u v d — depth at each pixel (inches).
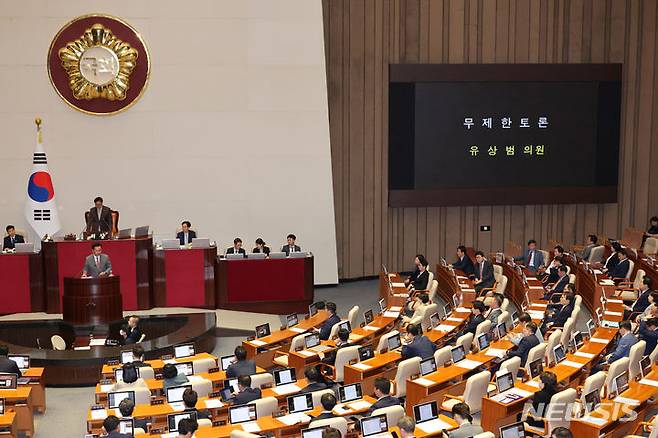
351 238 829.2
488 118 811.4
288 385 440.5
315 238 791.1
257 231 780.0
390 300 657.0
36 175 698.2
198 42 753.6
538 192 823.1
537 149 820.0
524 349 470.0
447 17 826.8
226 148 766.5
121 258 659.4
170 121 757.3
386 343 517.0
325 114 777.6
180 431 332.2
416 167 809.5
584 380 464.4
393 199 812.6
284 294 701.3
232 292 695.1
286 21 764.6
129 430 362.6
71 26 735.7
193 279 682.8
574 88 819.4
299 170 780.0
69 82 740.0
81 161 750.5
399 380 447.5
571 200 828.0
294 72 769.6
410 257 850.8
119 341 570.3
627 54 853.2
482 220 857.5
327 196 788.0
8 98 739.4
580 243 866.1
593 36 848.3
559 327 558.6
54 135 745.6
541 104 816.3
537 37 839.7
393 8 816.9
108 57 739.4
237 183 772.0
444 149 810.2
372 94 819.4
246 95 764.6
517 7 835.4
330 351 502.9
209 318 630.5
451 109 807.1
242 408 386.3
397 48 821.2
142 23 745.0
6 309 656.4
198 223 770.2
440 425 374.9
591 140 826.2
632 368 453.7
